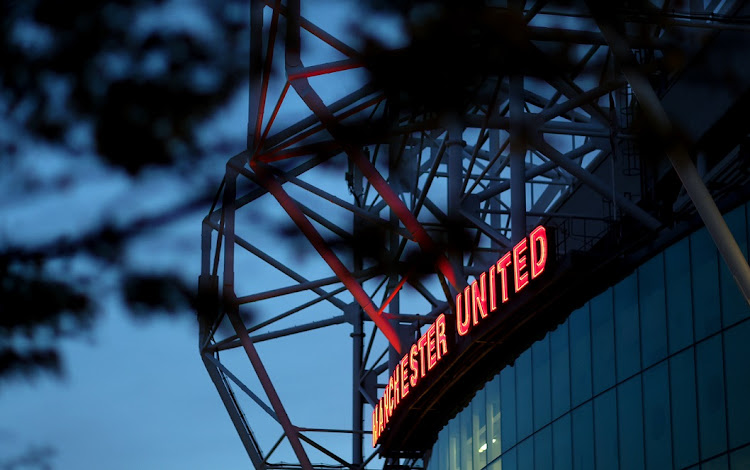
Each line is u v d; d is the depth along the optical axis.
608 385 40.31
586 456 41.59
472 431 53.62
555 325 44.78
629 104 46.59
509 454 48.66
